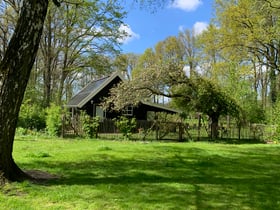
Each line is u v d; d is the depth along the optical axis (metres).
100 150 13.05
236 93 26.67
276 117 19.92
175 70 21.77
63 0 12.20
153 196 6.03
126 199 5.77
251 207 5.64
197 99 21.30
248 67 27.05
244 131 22.09
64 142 16.55
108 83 27.98
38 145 14.60
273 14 23.25
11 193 5.85
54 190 6.13
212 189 6.75
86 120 19.64
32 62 6.64
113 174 8.08
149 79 21.55
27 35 6.45
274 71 29.70
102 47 31.12
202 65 32.94
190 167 9.55
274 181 7.83
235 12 24.66
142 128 20.05
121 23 30.31
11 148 6.59
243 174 8.70
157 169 9.03
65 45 31.09
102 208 5.26
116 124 19.89
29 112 21.12
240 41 26.09
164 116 25.36
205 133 22.33
